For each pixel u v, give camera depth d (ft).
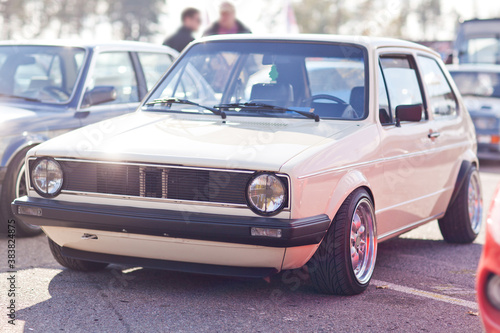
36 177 14.51
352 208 14.47
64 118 20.95
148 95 17.67
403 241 21.57
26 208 14.46
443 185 19.63
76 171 14.19
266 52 17.44
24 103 21.61
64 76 22.38
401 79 18.10
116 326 12.54
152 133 14.87
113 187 13.89
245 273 13.60
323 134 14.83
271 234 12.82
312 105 16.28
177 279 15.87
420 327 13.14
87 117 21.70
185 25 35.01
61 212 14.05
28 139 19.70
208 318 13.14
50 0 192.54
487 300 9.40
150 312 13.39
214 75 17.48
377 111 16.20
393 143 16.44
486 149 42.68
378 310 14.02
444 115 20.35
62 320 12.76
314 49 17.16
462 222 20.88
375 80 16.48
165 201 13.50
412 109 16.71
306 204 13.23
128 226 13.53
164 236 13.41
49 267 16.57
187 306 13.84
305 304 14.21
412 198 17.67
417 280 16.63
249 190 13.02
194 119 16.08
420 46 20.26
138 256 14.28
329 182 13.88
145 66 25.02
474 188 21.86
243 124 15.40
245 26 37.47
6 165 19.12
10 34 173.78
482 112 42.70
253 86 16.97
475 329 13.17
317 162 13.58
